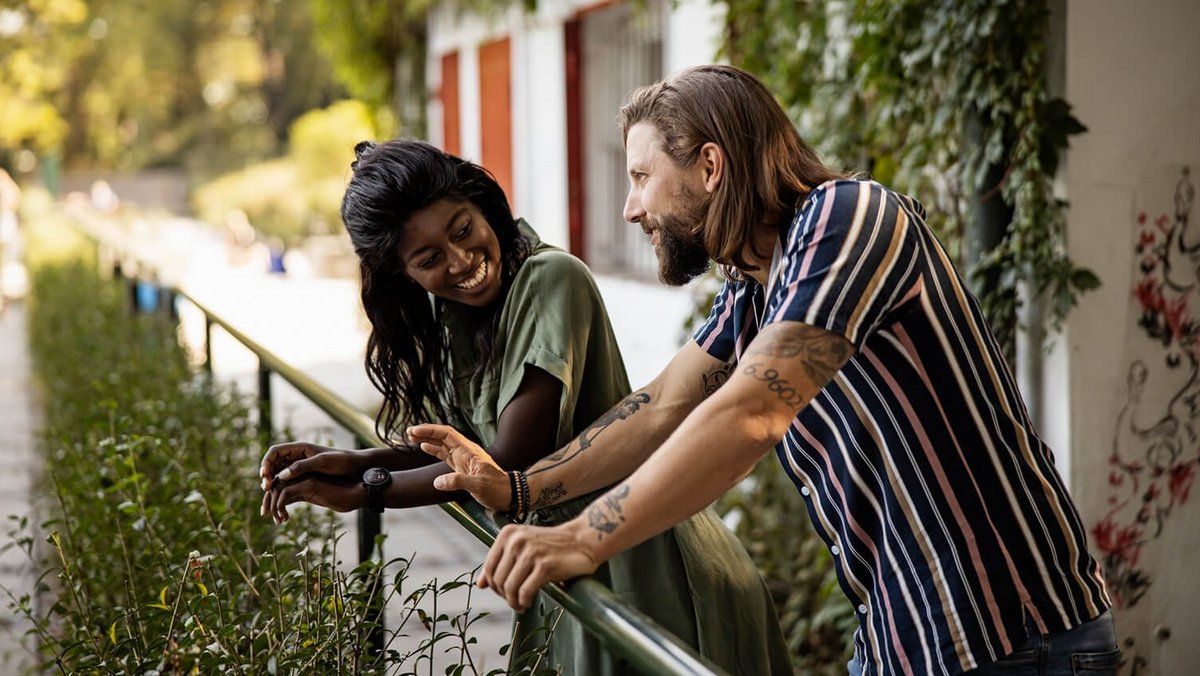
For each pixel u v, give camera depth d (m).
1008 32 3.61
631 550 2.53
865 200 1.85
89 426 4.50
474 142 9.92
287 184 32.25
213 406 4.50
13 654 3.94
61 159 50.19
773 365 1.76
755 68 4.88
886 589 2.02
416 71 11.10
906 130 4.09
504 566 1.76
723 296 2.28
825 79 4.52
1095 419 3.69
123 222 26.34
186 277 21.55
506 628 4.14
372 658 2.30
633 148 2.07
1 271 21.80
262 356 3.87
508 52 9.04
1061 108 3.55
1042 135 3.55
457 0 9.78
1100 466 3.71
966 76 3.73
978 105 3.70
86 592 3.14
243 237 26.41
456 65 10.44
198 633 2.35
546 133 8.35
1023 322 3.74
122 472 3.48
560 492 2.21
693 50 6.17
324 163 31.06
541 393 2.31
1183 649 3.88
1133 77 3.63
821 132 4.47
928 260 1.89
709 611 2.52
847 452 2.01
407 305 2.46
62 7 28.22
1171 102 3.68
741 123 1.97
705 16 6.01
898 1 3.88
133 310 7.99
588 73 7.97
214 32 48.31
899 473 1.95
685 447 1.75
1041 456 1.98
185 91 49.31
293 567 2.86
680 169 2.01
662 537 2.54
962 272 3.89
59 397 6.44
